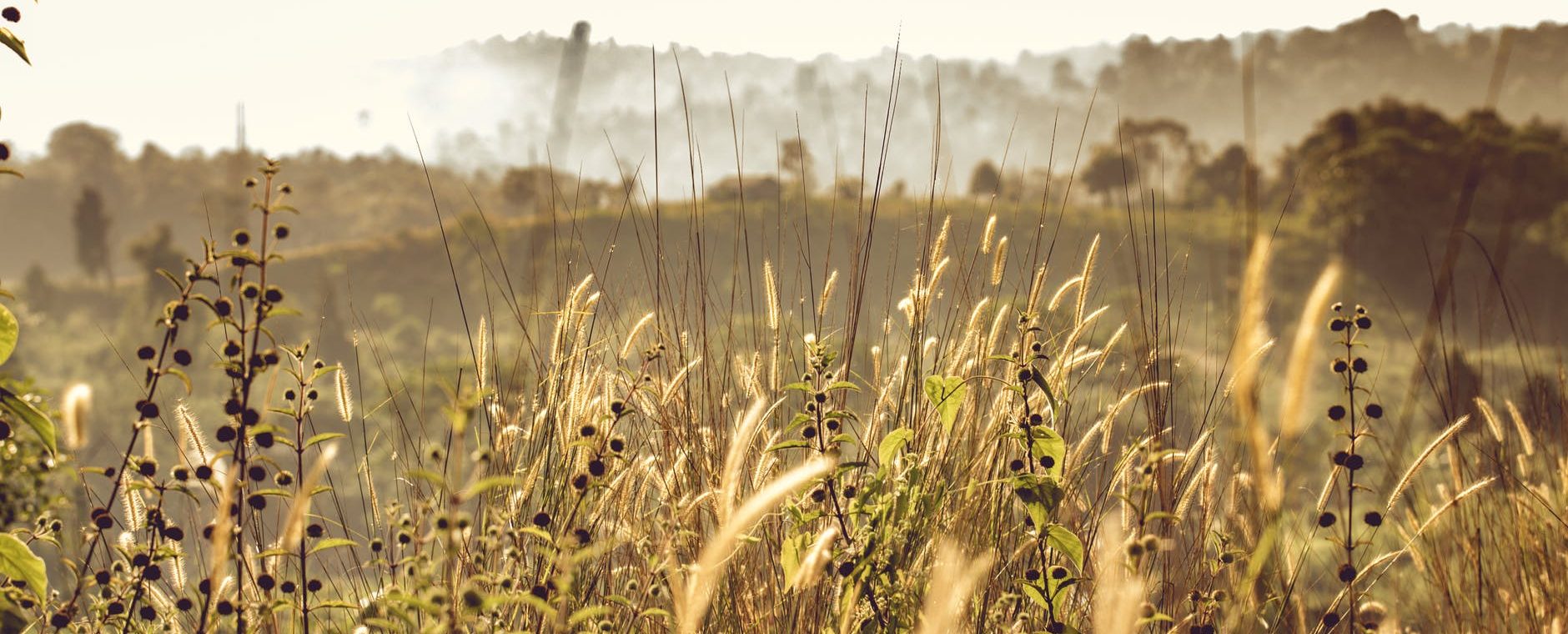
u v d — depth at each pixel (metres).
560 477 1.93
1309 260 15.73
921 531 2.00
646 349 2.29
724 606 2.04
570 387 1.96
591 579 1.85
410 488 1.85
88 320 69.38
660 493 2.11
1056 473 1.89
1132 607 1.44
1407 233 35.34
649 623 1.91
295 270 72.25
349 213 148.62
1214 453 1.98
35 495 4.11
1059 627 1.81
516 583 1.68
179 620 1.79
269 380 1.48
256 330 1.43
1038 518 1.84
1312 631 1.82
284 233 1.46
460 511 1.61
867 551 1.81
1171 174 50.84
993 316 2.20
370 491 1.82
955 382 1.95
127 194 165.88
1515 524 2.40
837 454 1.88
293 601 1.62
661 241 2.45
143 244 76.25
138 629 1.69
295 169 180.50
